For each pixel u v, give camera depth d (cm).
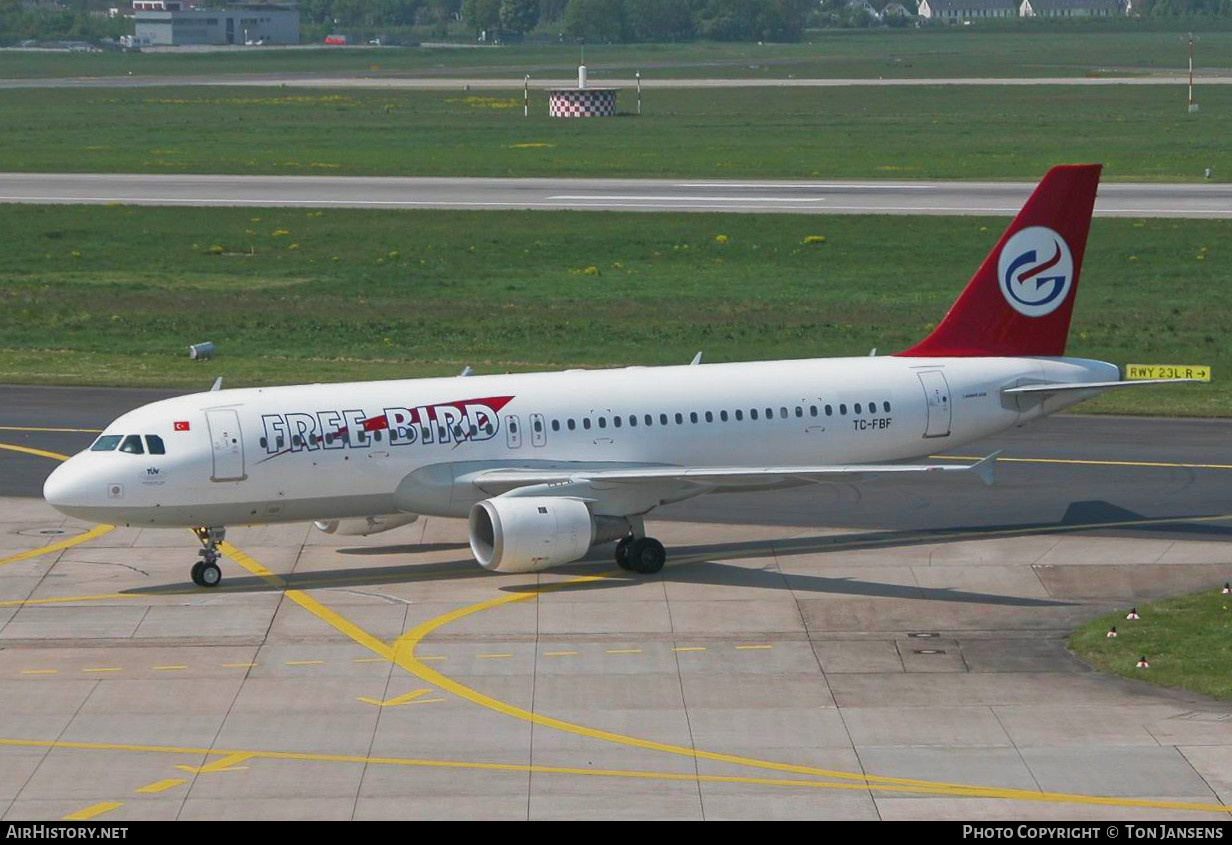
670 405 11206
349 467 10400
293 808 6794
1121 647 8994
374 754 7456
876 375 11800
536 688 8425
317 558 11144
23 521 12031
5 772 7225
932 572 10700
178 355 18838
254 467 10181
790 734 7706
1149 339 19238
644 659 8919
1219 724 7762
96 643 9225
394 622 9638
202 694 8325
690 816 6694
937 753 7425
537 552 10075
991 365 12119
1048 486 13050
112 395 16712
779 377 11600
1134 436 14862
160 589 10362
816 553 11206
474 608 9919
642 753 7462
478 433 10700
